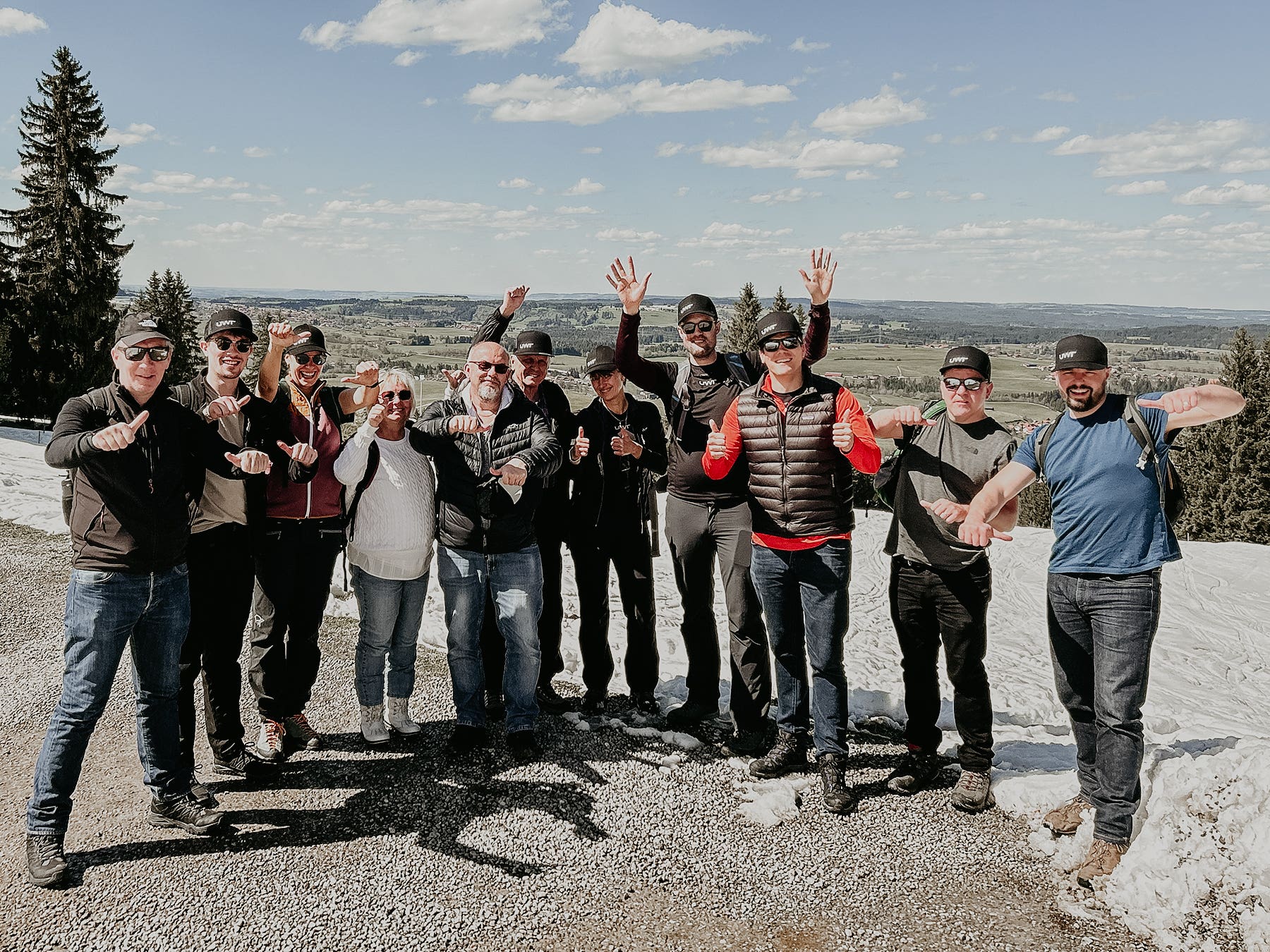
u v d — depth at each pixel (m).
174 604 3.59
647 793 4.19
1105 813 3.54
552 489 5.24
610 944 3.10
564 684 5.84
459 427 4.32
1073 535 3.63
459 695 4.62
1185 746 4.55
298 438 4.32
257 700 4.38
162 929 3.08
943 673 7.38
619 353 4.89
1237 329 40.97
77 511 3.37
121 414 3.43
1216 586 14.23
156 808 3.74
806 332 4.87
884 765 4.62
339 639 6.73
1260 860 3.29
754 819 3.97
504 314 5.07
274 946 3.02
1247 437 40.03
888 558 15.18
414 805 4.02
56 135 32.72
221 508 4.01
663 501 16.27
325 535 4.41
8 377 31.12
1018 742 5.05
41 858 3.34
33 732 4.92
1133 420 3.50
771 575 4.30
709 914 3.29
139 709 3.66
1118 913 3.31
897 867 3.63
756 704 4.67
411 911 3.23
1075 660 3.74
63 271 32.22
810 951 3.09
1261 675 9.63
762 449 4.23
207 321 4.13
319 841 3.69
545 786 4.23
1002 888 3.50
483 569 4.57
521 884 3.43
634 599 5.22
